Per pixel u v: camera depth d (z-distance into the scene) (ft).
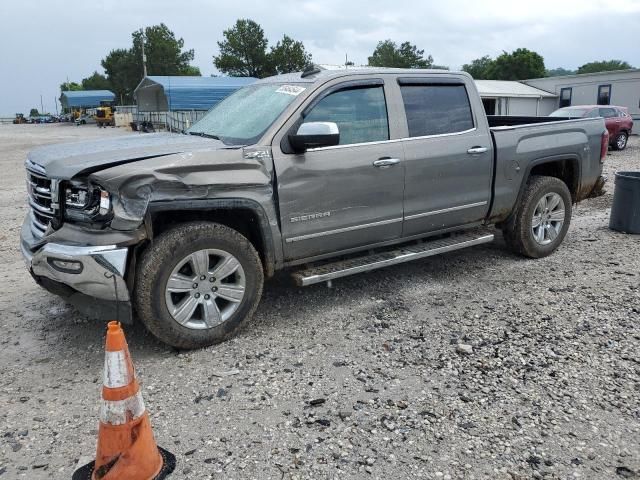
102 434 8.55
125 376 8.54
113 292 12.03
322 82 14.79
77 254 11.72
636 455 9.43
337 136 13.43
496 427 10.21
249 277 13.75
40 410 11.01
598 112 67.26
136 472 8.55
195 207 12.59
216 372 12.32
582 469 9.10
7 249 23.53
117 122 179.42
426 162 16.33
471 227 18.49
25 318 15.57
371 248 16.19
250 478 8.94
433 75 17.03
